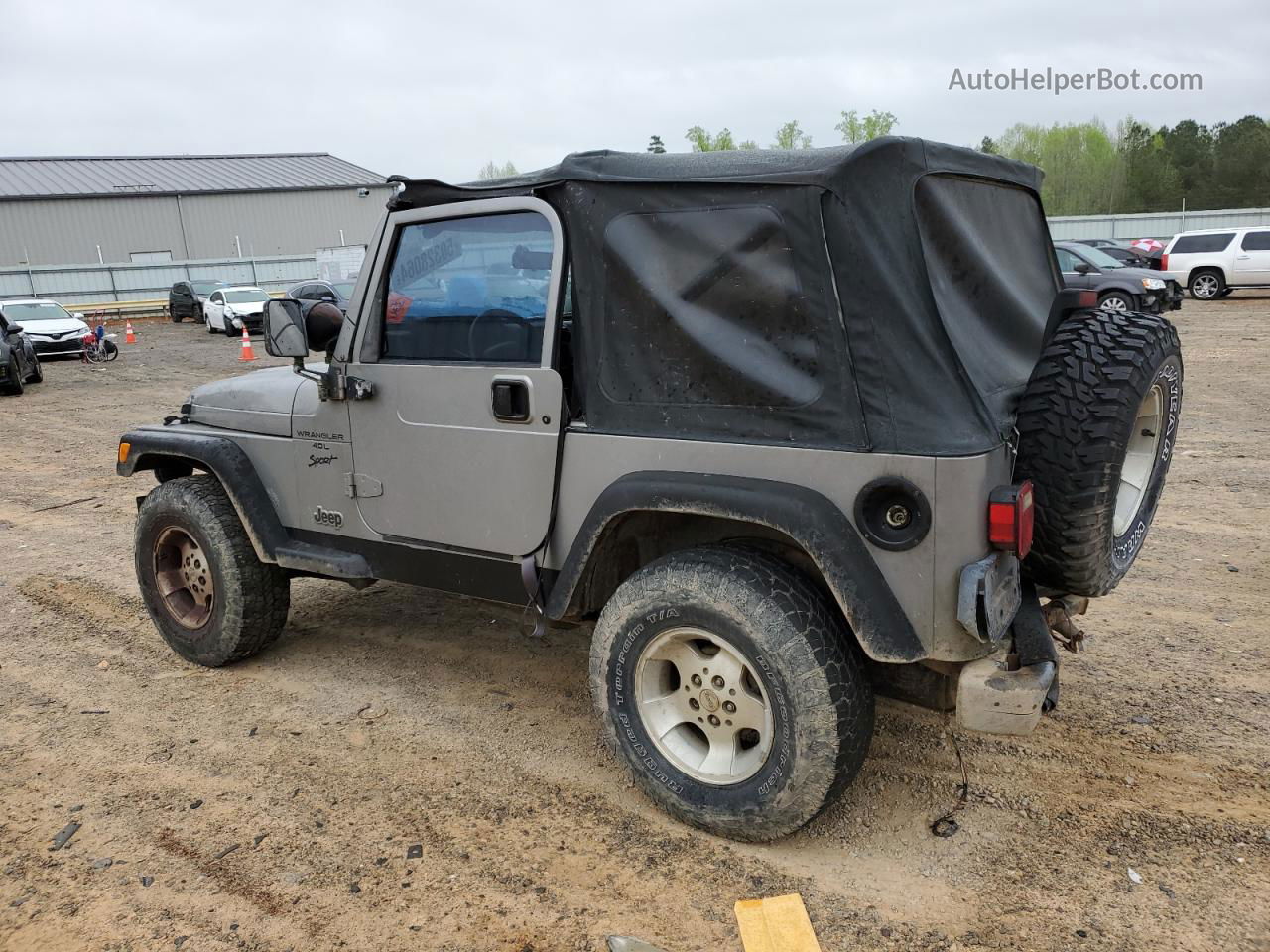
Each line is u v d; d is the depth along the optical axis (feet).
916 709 12.96
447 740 12.71
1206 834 10.03
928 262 9.41
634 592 10.06
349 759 12.30
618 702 10.52
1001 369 10.08
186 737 13.01
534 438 10.92
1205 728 12.17
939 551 8.60
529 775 11.74
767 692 9.33
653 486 9.68
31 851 10.51
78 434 39.17
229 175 173.37
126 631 17.04
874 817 10.61
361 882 9.80
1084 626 15.51
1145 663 14.06
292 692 14.32
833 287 8.78
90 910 9.50
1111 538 9.84
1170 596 16.63
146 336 99.91
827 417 8.98
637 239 9.91
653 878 9.70
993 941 8.63
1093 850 9.87
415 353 12.09
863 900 9.25
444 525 12.00
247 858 10.25
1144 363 9.23
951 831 10.29
